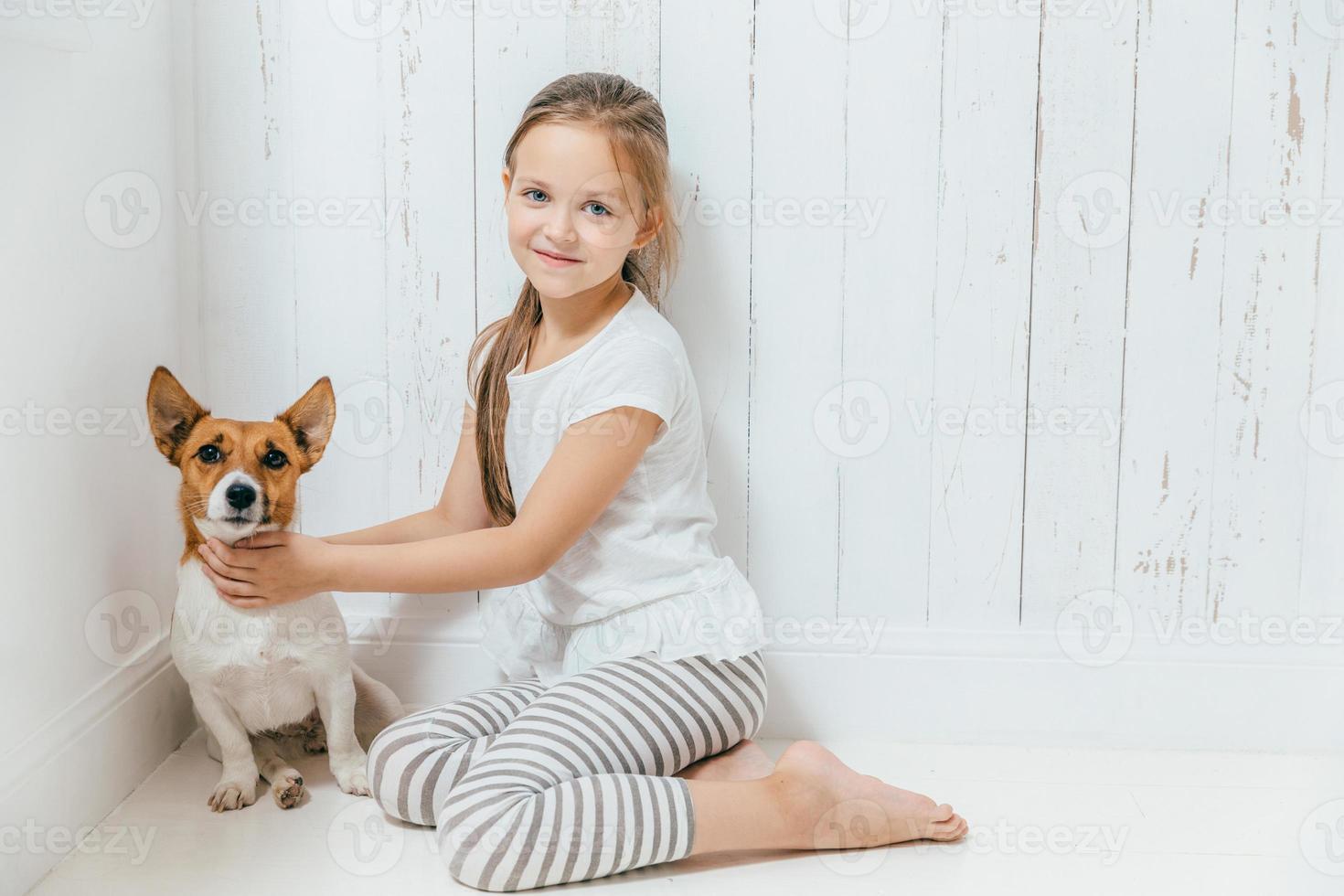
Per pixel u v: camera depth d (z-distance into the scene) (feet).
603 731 3.87
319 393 4.18
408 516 4.83
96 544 4.20
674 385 4.20
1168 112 4.57
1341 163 4.55
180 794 4.38
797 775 3.82
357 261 4.86
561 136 4.03
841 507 4.87
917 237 4.70
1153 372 4.72
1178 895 3.66
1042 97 4.58
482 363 4.80
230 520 3.86
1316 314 4.64
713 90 4.65
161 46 4.63
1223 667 4.80
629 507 4.26
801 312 4.76
